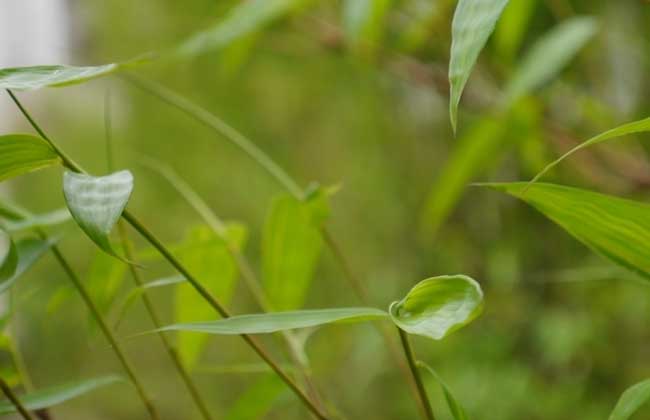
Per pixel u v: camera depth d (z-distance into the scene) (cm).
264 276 113
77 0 352
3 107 414
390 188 404
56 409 381
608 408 307
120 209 76
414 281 392
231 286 113
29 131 413
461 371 326
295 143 411
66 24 356
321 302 395
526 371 320
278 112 402
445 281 77
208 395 376
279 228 112
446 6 186
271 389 104
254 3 142
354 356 314
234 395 378
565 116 214
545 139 187
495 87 193
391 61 197
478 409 317
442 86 197
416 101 391
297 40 222
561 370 330
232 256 110
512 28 175
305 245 113
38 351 356
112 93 424
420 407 104
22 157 81
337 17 202
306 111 402
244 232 114
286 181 112
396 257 400
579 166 191
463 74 75
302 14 194
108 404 384
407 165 403
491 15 75
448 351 338
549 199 81
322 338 224
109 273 102
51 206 401
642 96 240
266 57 379
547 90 203
